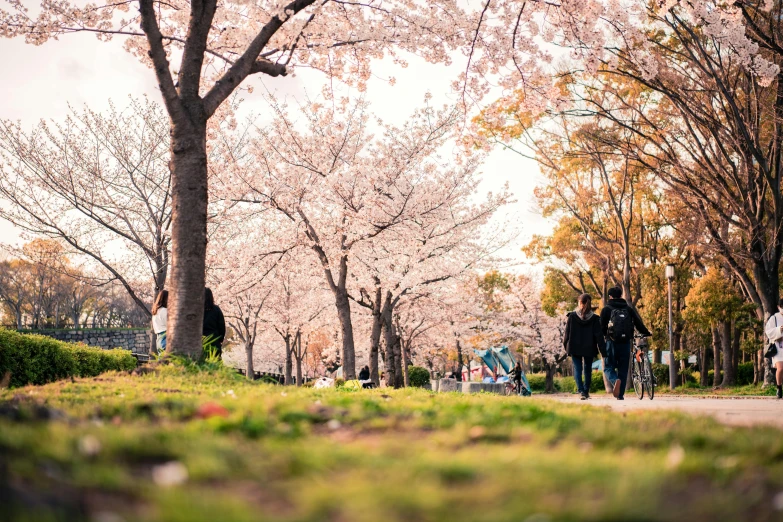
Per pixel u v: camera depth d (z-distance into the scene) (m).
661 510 2.47
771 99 20.25
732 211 23.19
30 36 12.32
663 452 3.69
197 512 2.19
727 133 20.73
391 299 24.84
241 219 20.53
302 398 6.65
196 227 9.88
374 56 14.07
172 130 9.95
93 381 8.03
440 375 51.62
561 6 11.59
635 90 22.53
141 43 13.52
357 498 2.44
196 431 3.89
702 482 3.08
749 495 2.86
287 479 2.87
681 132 22.42
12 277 55.34
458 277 26.88
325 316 31.66
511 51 12.66
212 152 20.61
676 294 38.81
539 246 37.28
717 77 19.00
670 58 20.33
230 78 10.36
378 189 19.69
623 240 29.81
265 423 4.33
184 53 10.09
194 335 9.80
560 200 30.27
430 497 2.46
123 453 3.21
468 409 5.62
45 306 58.81
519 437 4.08
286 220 20.61
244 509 2.26
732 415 8.34
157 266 24.73
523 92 13.24
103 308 71.69
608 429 4.41
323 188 18.88
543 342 44.81
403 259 23.36
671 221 29.14
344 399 6.37
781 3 18.92
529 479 2.76
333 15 13.53
